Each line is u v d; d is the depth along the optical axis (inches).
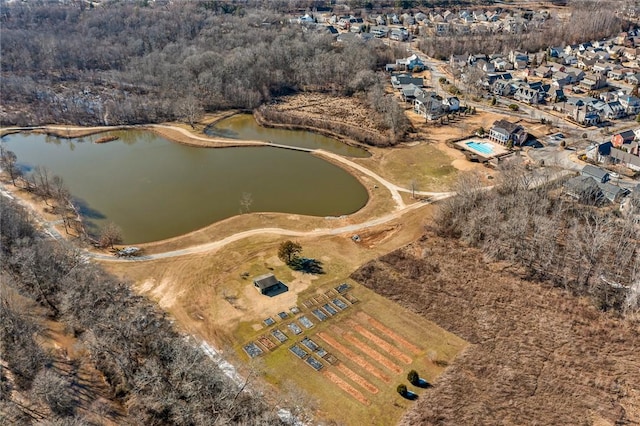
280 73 7765.8
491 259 3794.3
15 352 2773.1
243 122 6924.2
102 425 2495.1
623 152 5108.3
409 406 2691.9
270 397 2731.3
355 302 3435.0
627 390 2753.4
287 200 4827.8
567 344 3051.2
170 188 5103.3
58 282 3361.2
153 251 4033.0
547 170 4731.8
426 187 4992.6
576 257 3720.5
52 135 6505.9
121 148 6146.7
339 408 2682.1
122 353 2787.9
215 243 4126.5
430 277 3651.6
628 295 3302.2
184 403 2541.8
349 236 4212.6
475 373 2874.0
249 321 3280.0
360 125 6486.2
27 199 4798.2
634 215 3941.9
